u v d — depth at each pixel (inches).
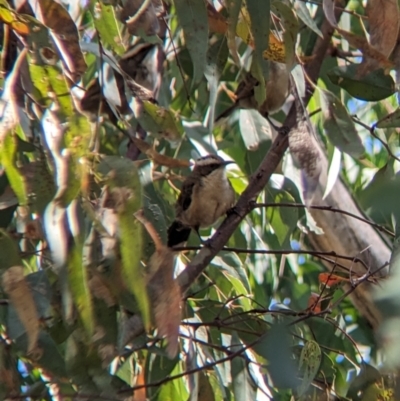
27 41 242.7
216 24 317.4
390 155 312.5
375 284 292.4
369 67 323.3
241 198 325.1
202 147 400.5
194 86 319.6
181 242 409.7
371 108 510.3
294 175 397.1
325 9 309.7
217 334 346.9
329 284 333.4
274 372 259.1
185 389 346.9
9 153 228.1
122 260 228.5
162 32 379.2
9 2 272.5
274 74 391.9
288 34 304.8
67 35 266.7
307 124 308.7
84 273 223.9
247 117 425.4
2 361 255.0
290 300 470.3
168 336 227.0
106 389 254.1
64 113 230.5
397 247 228.8
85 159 229.5
